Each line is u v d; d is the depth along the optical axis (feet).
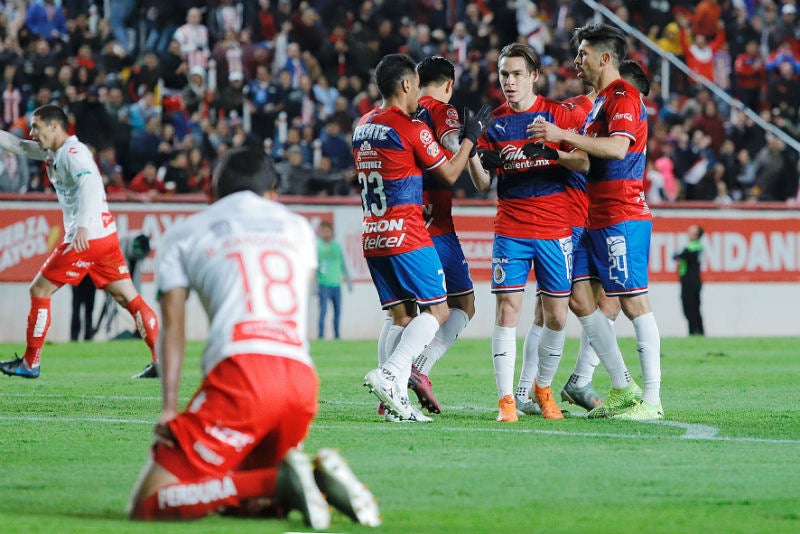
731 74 187.83
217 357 34.50
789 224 159.02
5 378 88.99
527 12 180.34
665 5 189.88
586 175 64.03
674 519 36.35
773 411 68.44
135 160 151.33
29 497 39.65
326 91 165.78
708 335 156.35
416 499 39.37
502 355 62.34
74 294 136.98
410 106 62.54
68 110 148.36
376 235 62.03
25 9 157.99
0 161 145.18
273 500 34.14
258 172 37.45
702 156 170.81
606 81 62.90
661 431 58.08
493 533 33.99
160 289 35.40
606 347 65.00
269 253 35.58
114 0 164.96
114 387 81.82
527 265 63.10
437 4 178.91
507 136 62.85
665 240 155.12
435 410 65.00
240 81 160.76
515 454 49.78
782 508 38.14
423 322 61.46
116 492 40.68
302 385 34.76
